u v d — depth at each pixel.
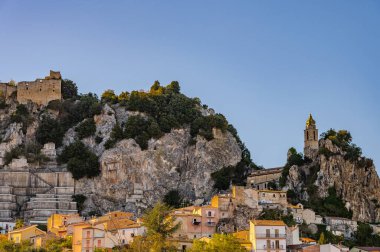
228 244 198.75
